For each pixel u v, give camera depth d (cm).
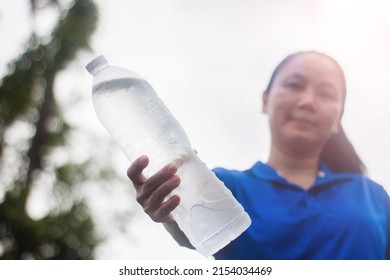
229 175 176
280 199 172
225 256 172
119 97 128
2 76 344
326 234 166
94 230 336
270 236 167
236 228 118
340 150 187
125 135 127
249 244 168
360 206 172
